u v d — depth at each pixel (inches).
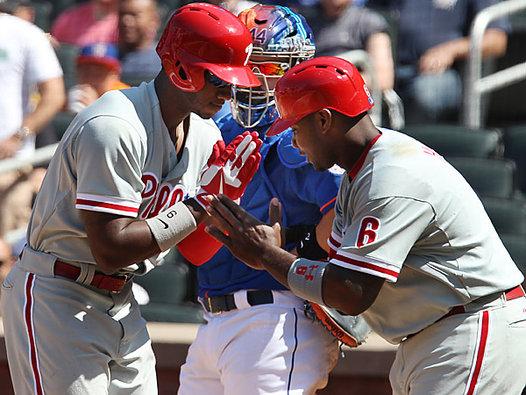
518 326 535.5
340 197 536.7
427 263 522.0
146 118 537.3
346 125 517.7
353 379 782.5
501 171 1005.8
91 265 556.7
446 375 527.2
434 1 1126.4
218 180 544.1
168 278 945.5
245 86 524.1
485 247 526.3
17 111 981.8
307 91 512.4
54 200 547.8
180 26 526.9
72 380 553.0
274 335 587.5
